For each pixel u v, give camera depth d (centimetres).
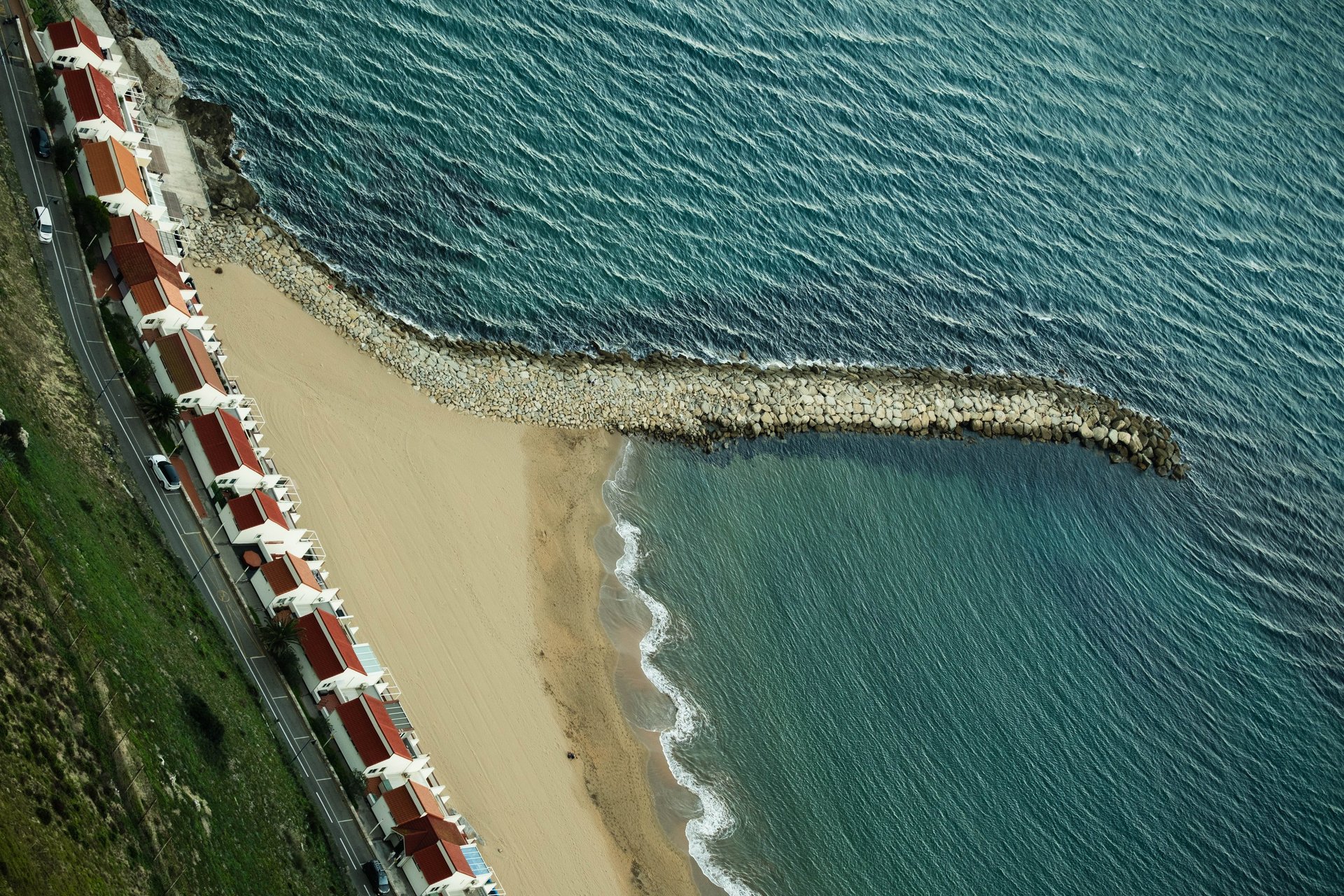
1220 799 11238
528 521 10406
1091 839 10762
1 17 9569
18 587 6850
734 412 11688
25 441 7381
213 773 7462
